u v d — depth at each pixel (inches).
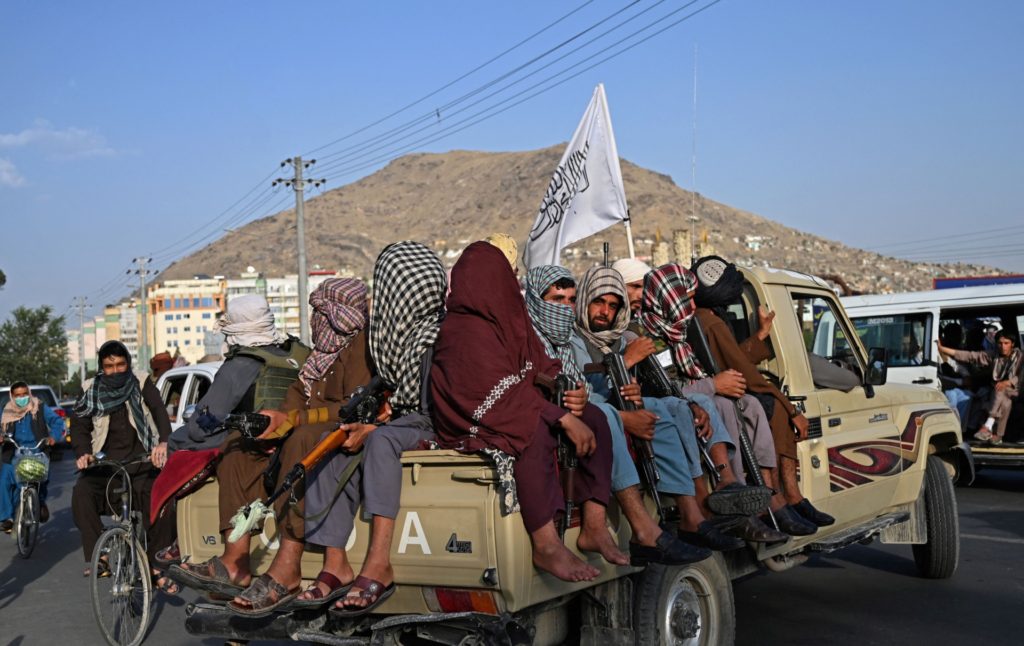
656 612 177.8
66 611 308.0
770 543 210.2
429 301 176.4
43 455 429.7
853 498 252.1
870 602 274.7
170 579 204.1
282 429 183.9
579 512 165.0
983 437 481.7
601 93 394.6
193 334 7140.8
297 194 1606.8
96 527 290.7
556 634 176.4
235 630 176.2
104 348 295.0
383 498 158.4
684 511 186.4
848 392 258.7
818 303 272.7
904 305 552.7
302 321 1601.9
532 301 196.1
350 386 187.6
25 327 3607.3
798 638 241.0
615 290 209.0
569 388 165.2
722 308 229.6
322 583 164.2
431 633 158.6
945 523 293.3
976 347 545.6
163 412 308.8
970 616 255.9
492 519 150.9
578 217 395.2
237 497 187.8
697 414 193.3
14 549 438.3
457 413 157.2
